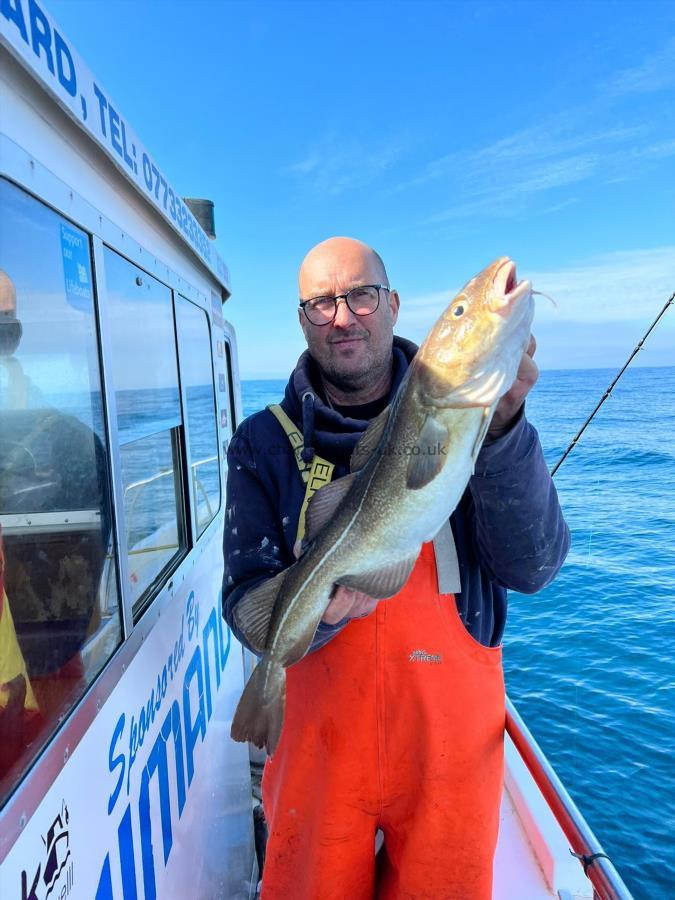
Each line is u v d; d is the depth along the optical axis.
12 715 1.16
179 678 2.34
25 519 1.29
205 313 3.62
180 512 2.72
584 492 14.58
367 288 2.11
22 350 1.27
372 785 1.95
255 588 1.95
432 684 1.89
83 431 1.58
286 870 2.07
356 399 2.29
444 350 1.71
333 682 1.94
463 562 1.95
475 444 1.70
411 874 1.96
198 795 2.46
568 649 7.51
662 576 9.54
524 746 2.39
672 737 5.91
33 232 1.30
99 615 1.61
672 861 4.64
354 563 1.80
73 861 1.30
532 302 1.68
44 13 1.28
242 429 2.23
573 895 2.35
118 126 1.77
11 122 1.19
